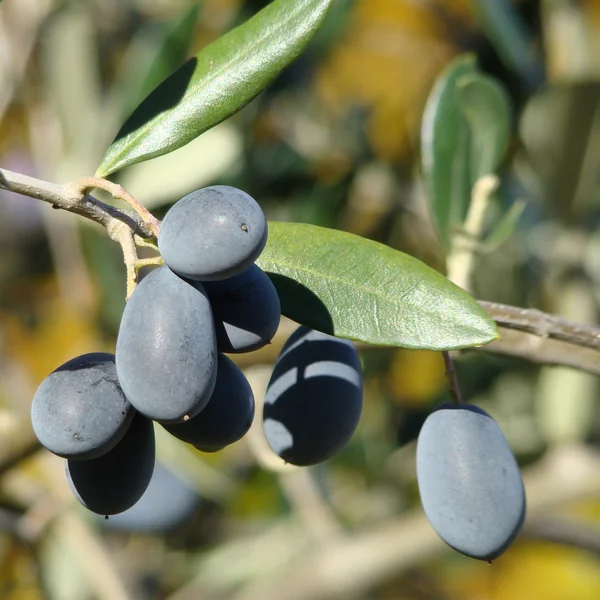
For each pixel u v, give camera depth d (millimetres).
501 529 240
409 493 532
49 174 445
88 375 223
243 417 232
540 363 288
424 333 233
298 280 239
